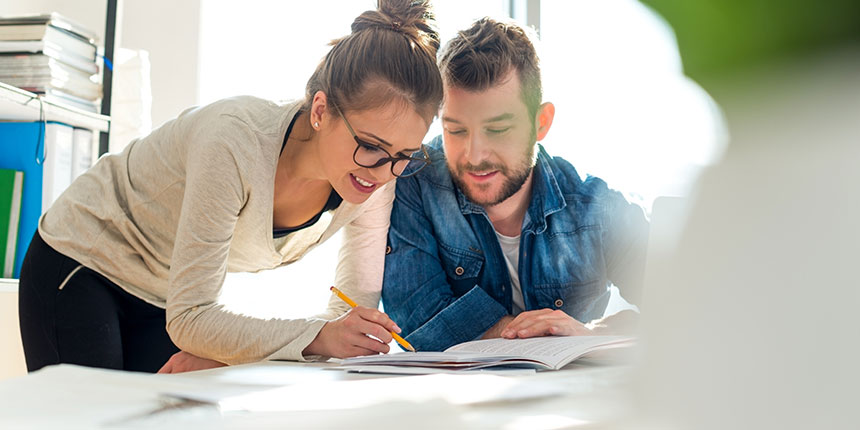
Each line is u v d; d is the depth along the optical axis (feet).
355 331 3.66
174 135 4.16
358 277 5.08
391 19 4.07
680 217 0.75
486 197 5.32
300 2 8.64
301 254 4.82
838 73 0.62
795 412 0.64
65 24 7.04
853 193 0.62
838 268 0.62
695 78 0.69
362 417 1.27
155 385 1.79
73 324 4.25
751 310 0.67
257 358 3.68
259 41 8.73
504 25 5.20
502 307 5.48
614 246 5.67
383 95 3.89
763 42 0.64
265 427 1.20
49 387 1.67
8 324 6.36
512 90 5.06
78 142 7.20
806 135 0.65
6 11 8.47
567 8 7.93
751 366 0.67
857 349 0.61
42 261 4.34
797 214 0.64
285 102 4.18
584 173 5.82
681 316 0.73
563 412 1.16
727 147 0.70
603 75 7.68
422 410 1.32
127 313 4.56
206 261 3.73
